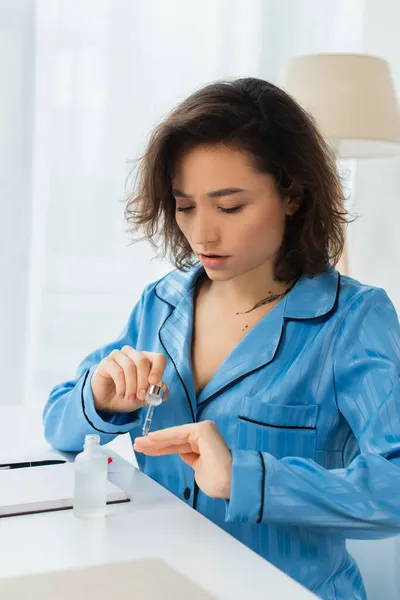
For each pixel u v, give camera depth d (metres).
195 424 0.97
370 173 2.89
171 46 2.94
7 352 2.87
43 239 2.88
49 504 0.98
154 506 1.00
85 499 0.95
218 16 2.97
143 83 2.92
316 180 1.14
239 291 1.22
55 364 2.93
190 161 1.06
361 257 2.93
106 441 1.22
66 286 2.92
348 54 2.47
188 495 1.17
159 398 1.08
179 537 0.90
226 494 0.94
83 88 2.88
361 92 2.46
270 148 1.07
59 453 1.24
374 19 2.94
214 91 1.10
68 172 2.89
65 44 2.84
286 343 1.15
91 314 2.96
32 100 2.82
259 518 0.93
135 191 1.26
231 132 1.04
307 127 1.14
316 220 1.17
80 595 0.81
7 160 2.82
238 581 0.79
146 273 3.00
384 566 1.35
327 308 1.15
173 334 1.26
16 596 0.79
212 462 0.94
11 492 1.01
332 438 1.15
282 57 3.05
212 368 1.21
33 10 2.79
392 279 2.81
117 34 2.89
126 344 1.38
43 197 2.87
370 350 1.10
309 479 0.94
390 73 2.57
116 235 2.95
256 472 0.93
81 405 1.19
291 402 1.12
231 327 1.22
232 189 1.05
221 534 0.91
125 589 0.82
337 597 1.10
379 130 2.47
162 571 0.82
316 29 3.07
